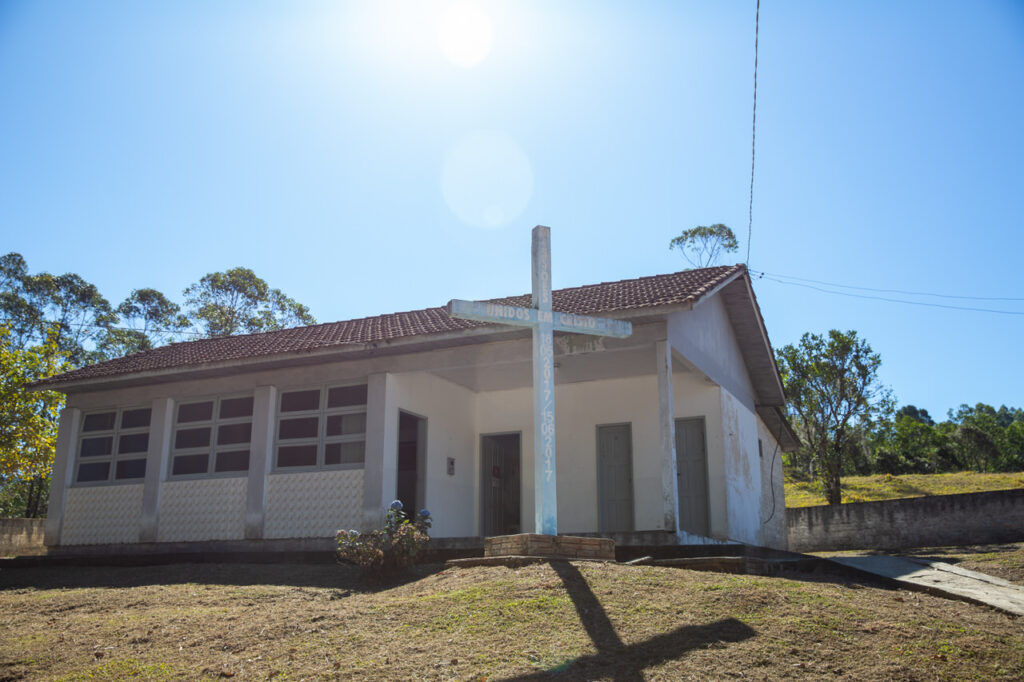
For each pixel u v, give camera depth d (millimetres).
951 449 44906
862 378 29109
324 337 16203
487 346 14219
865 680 6086
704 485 15672
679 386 16359
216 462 15727
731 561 9773
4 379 19688
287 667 6820
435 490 15797
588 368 15805
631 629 7039
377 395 14617
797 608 7637
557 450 16969
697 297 12672
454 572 9836
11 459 19688
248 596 10133
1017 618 8031
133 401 16719
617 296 14156
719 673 6160
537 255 10328
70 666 7590
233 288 44062
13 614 10242
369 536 11000
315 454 14992
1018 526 18891
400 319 16719
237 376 15891
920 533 20219
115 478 16562
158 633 8406
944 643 6883
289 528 14664
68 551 16375
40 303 42406
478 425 17688
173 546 15445
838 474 29141
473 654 6672
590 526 16297
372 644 7168
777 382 19438
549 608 7609
